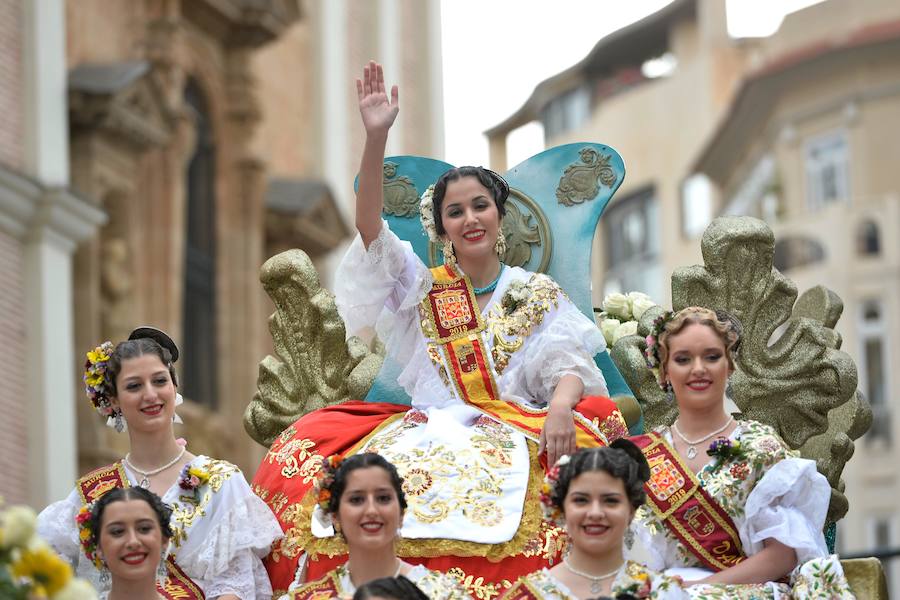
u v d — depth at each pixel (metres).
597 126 52.62
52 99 27.62
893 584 41.81
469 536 9.24
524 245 11.09
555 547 9.32
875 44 44.06
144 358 9.73
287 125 36.66
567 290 11.00
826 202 44.78
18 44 27.34
